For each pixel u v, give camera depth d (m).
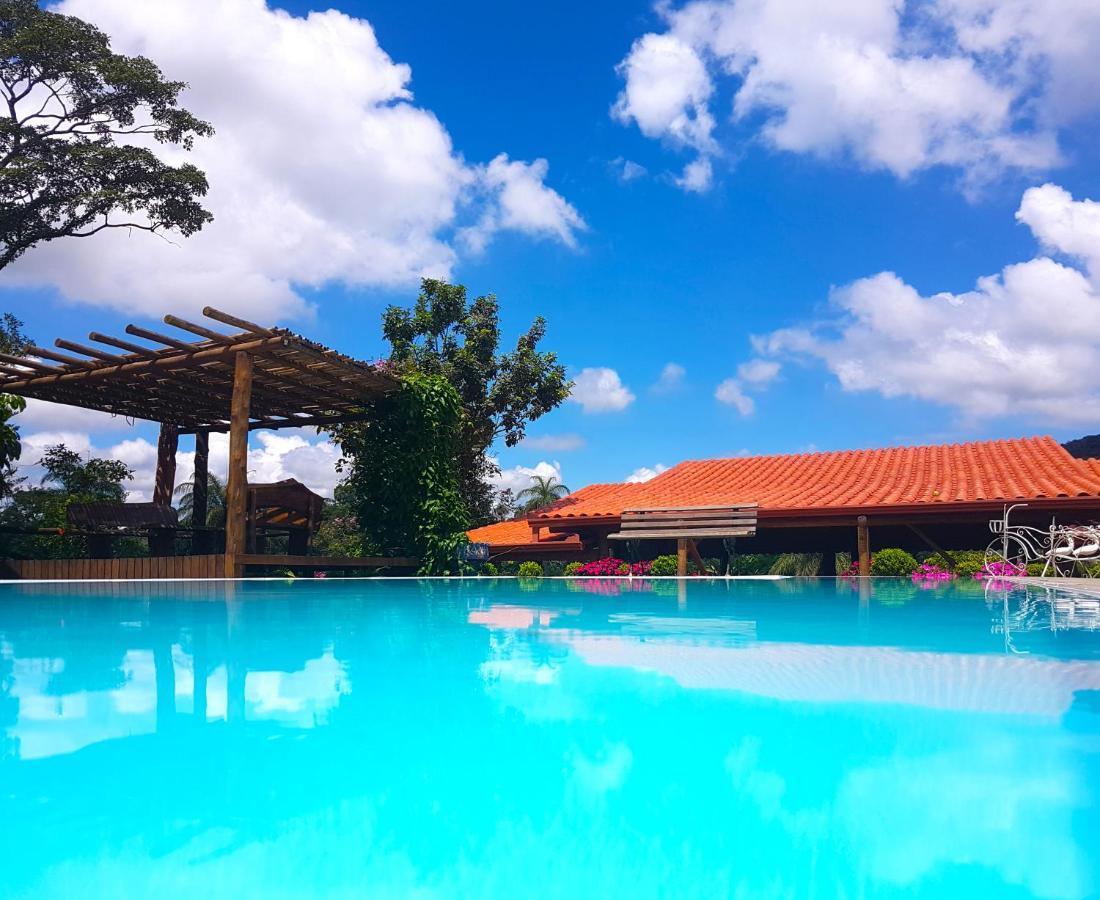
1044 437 16.61
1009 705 2.71
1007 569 12.23
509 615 6.34
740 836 1.56
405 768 2.03
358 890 1.32
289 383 13.55
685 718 2.55
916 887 1.33
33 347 12.03
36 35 19.64
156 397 14.52
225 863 1.44
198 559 11.09
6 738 2.31
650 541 17.56
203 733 2.37
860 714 2.60
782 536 18.17
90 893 1.31
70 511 12.85
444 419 14.97
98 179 20.98
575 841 1.52
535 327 23.09
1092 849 1.49
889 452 17.75
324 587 10.41
